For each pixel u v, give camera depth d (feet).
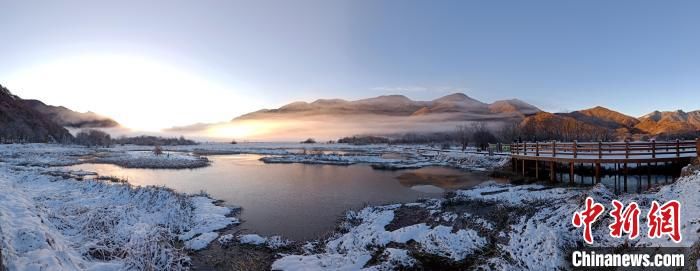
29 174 85.40
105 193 66.95
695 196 36.17
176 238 46.73
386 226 49.34
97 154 236.02
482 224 43.39
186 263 38.19
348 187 93.71
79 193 67.51
